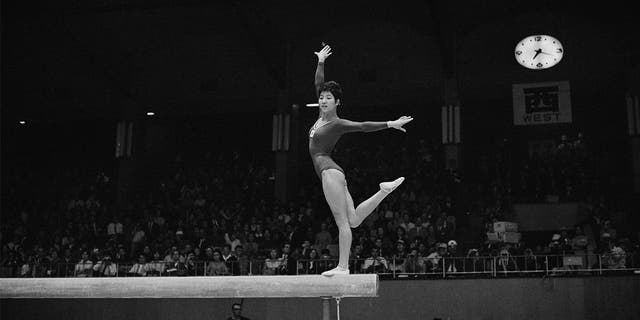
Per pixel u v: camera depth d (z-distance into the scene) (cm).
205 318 2378
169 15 3158
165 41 3459
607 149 3538
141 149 3641
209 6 3053
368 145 3762
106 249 2636
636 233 2830
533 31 3272
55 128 4034
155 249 2702
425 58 3362
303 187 3325
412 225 2634
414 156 3559
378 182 3120
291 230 2734
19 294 1016
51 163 4009
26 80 3600
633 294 2136
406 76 3372
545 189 3072
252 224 2827
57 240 2966
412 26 3328
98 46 3278
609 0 3106
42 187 3662
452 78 3262
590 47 3225
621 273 2181
